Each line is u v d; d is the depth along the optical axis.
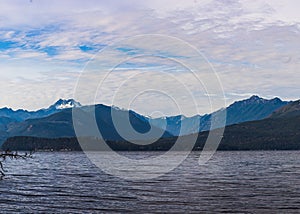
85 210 50.22
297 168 137.00
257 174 108.81
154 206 52.81
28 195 64.88
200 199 58.81
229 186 76.75
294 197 60.81
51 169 136.25
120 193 66.38
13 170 130.75
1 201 58.19
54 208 51.84
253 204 54.09
